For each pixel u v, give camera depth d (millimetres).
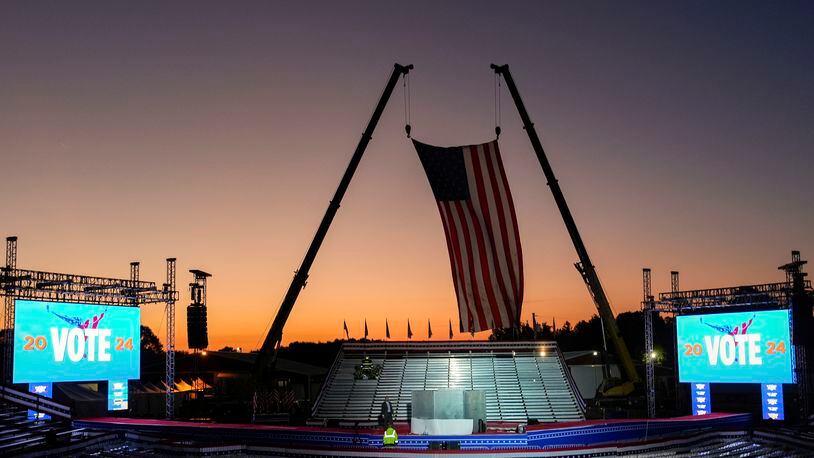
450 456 43125
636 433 50781
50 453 42062
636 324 132750
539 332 148750
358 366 70938
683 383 66062
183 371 88938
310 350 116000
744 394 72375
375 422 59844
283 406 64625
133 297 61625
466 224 54000
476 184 54094
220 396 75625
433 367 71938
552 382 68938
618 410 65938
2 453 40844
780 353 58781
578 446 46250
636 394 66188
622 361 66750
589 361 79812
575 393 66625
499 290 53062
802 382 58031
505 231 53562
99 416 63938
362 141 63844
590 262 66688
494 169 54031
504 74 68312
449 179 54375
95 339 58156
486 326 52938
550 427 49062
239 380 82062
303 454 44906
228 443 45688
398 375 70750
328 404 66188
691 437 50156
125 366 60312
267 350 61625
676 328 65688
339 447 45094
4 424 48750
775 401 59219
